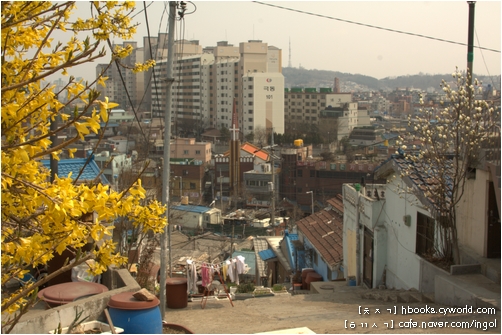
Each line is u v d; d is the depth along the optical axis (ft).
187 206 145.48
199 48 456.45
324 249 67.41
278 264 88.84
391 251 49.37
